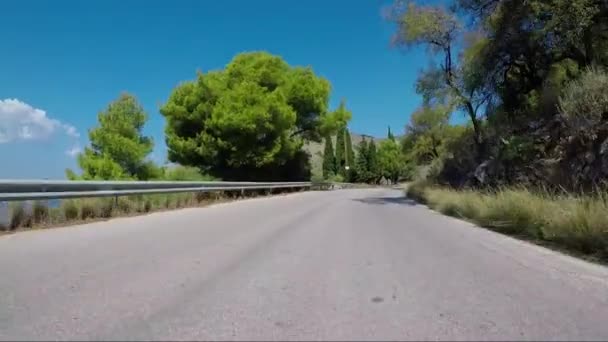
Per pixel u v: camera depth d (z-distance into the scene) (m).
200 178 32.09
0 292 5.64
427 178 34.47
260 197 30.47
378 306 5.29
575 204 10.34
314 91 44.47
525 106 23.25
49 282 6.12
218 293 5.72
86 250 8.44
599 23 18.33
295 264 7.47
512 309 5.25
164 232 10.99
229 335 4.34
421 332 4.49
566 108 15.84
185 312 4.98
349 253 8.56
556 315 5.06
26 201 11.88
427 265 7.58
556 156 16.62
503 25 20.47
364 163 113.62
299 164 47.56
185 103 37.38
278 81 42.66
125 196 16.39
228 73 40.69
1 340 4.17
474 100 25.38
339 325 4.65
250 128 35.09
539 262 8.03
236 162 36.59
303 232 11.47
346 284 6.24
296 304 5.32
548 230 10.23
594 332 4.54
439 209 19.36
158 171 34.72
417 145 52.53
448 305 5.37
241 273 6.78
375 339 4.29
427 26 27.72
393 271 7.07
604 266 7.75
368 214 17.59
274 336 4.33
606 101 14.31
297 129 46.03
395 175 116.75
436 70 28.12
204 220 13.92
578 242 9.04
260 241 9.83
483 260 8.12
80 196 13.65
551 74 21.75
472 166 25.39
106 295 5.55
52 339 4.20
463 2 21.97
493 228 12.91
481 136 26.31
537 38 19.44
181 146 36.84
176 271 6.83
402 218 16.09
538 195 13.48
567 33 18.05
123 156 33.22
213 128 35.94
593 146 14.44
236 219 14.37
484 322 4.80
